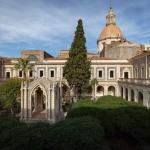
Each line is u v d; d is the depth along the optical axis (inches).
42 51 2987.2
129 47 2874.0
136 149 749.9
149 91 1670.8
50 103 1365.7
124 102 957.2
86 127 432.1
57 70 2800.2
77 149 383.2
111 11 3914.9
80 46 2148.1
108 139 741.3
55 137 393.1
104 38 3754.9
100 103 921.5
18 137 400.5
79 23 2176.4
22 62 2341.3
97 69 2797.7
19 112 1708.9
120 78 2701.8
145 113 787.4
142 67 2281.0
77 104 909.8
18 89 1696.6
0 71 2792.8
